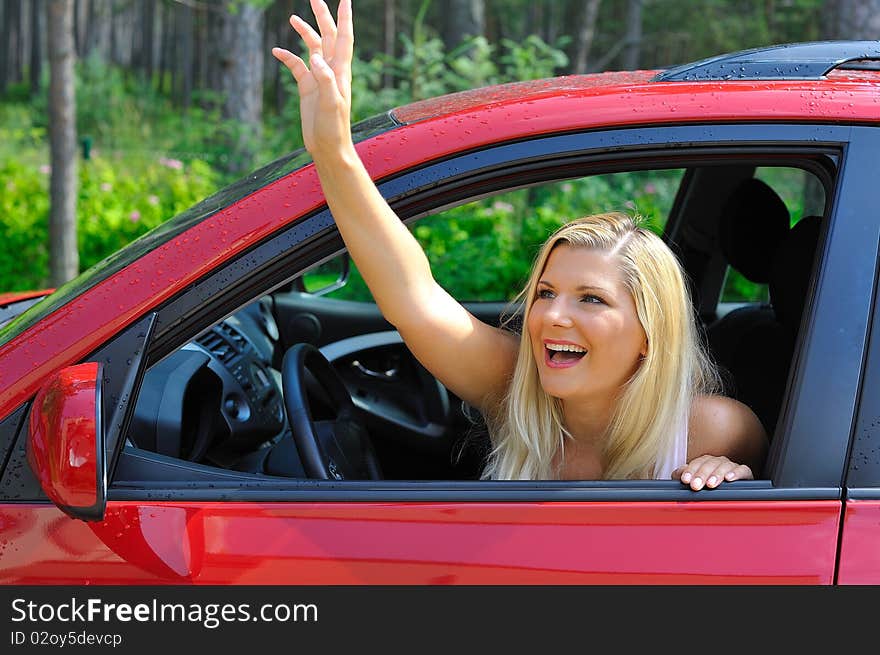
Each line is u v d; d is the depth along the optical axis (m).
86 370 1.46
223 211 1.61
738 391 2.32
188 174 9.13
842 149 1.59
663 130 1.61
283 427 2.37
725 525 1.49
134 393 1.52
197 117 13.91
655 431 1.68
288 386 1.91
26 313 1.82
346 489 1.52
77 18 34.75
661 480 1.53
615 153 1.61
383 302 1.68
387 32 25.05
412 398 2.85
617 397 1.71
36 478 1.50
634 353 1.66
